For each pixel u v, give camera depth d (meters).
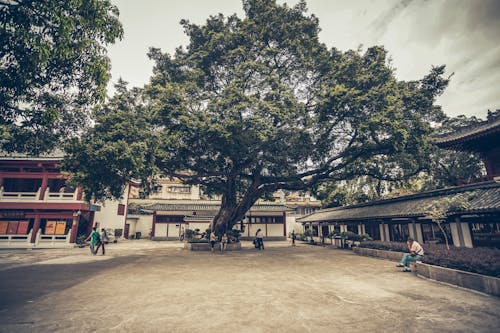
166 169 19.39
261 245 22.14
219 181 22.59
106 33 8.05
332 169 20.80
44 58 6.79
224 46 19.31
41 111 8.55
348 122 16.45
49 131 11.02
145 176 15.00
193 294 7.14
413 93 16.08
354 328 4.76
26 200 22.09
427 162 20.28
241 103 14.87
